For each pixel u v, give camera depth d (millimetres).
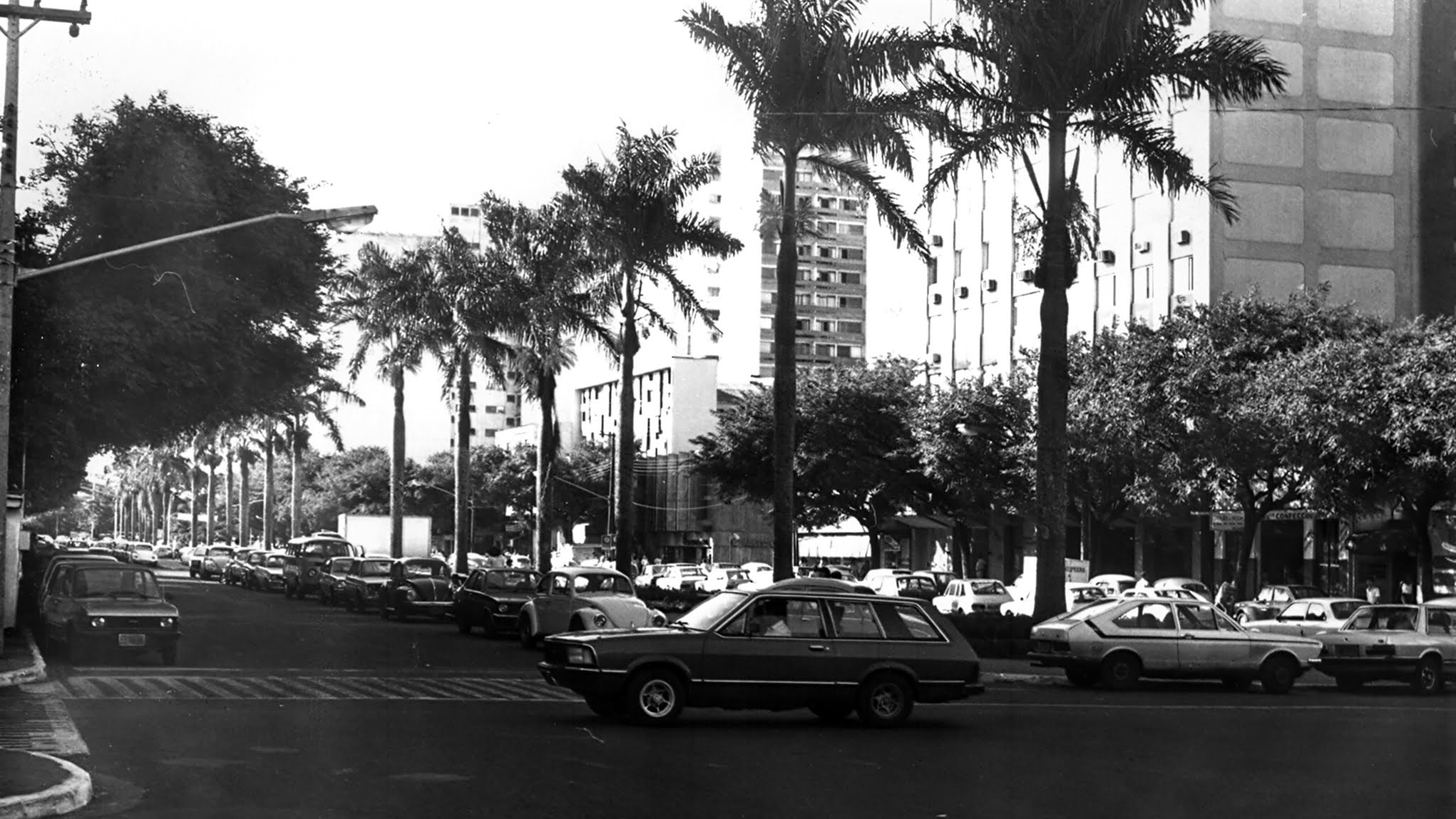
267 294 38500
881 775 13859
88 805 11086
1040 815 11711
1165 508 46656
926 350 75500
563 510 110438
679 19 31625
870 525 65125
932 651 18359
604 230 41938
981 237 71500
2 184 25922
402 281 59250
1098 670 25859
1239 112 57062
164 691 20844
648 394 118562
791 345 32219
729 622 17812
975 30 29344
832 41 30422
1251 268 57094
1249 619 38781
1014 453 52031
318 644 32344
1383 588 53531
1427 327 40781
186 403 36688
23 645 28344
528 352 51656
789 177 32156
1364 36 58875
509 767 13594
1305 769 15047
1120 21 27047
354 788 12086
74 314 33219
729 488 65875
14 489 33344
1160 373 44188
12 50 26031
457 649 32125
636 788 12562
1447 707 23938
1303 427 39312
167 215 34938
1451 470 37312
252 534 166375
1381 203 58625
